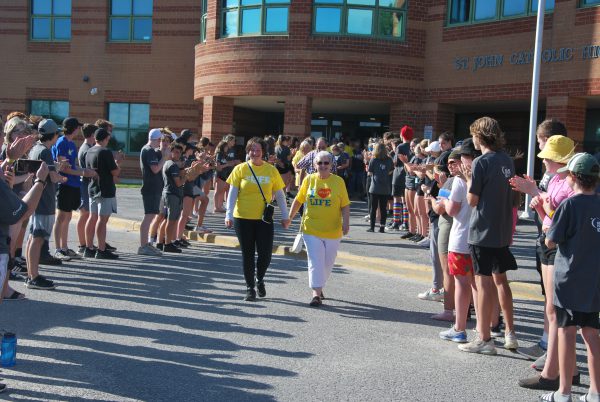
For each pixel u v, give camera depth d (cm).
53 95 2622
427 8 1911
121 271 959
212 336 657
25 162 557
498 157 600
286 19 1914
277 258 1127
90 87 2578
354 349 633
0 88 2672
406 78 1908
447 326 730
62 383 513
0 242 493
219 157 1572
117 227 1455
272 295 845
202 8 2222
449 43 1861
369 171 1375
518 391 535
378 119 2425
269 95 1955
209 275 953
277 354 607
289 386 525
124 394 495
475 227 609
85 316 713
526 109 2017
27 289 824
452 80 1856
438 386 539
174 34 2481
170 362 574
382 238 1289
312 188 799
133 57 2530
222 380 534
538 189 575
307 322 724
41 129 817
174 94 2498
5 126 762
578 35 1576
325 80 1883
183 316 729
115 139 2591
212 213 1638
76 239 1266
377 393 517
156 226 1174
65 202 1008
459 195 640
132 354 592
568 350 489
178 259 1077
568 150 539
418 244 1216
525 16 1689
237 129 2455
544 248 548
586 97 1608
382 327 716
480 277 621
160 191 1104
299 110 1903
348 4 1881
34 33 2641
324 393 513
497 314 690
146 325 688
